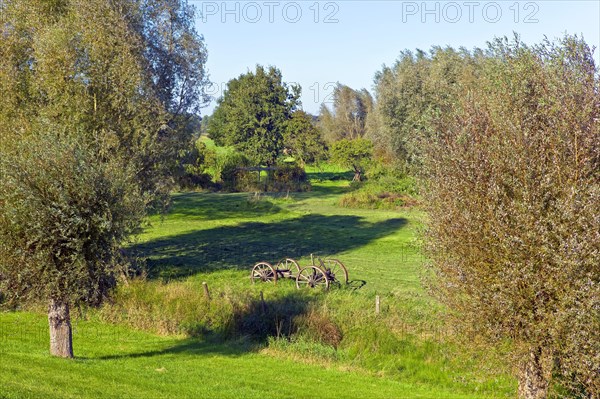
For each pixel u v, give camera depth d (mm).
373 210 68375
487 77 15570
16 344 20094
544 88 13836
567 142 13109
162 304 25594
